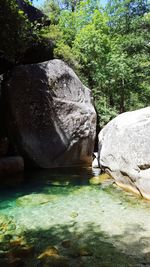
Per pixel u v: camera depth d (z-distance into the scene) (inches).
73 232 172.1
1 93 382.6
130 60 605.6
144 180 223.9
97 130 507.8
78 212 206.2
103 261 137.5
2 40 343.9
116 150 271.6
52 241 159.9
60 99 383.9
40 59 461.7
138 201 227.0
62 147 377.1
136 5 695.7
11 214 203.9
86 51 542.9
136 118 260.5
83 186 277.6
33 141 359.3
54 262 134.3
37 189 269.9
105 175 310.7
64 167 377.4
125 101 671.8
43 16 482.0
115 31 681.6
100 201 229.9
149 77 655.8
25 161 364.5
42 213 205.2
